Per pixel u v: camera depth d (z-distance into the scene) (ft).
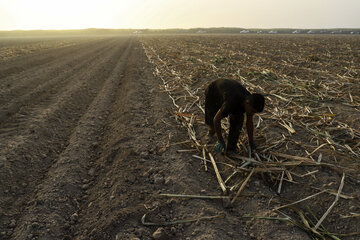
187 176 12.78
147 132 17.88
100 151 16.22
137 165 13.64
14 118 20.58
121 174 12.95
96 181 13.10
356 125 17.52
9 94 26.68
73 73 40.52
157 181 12.41
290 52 61.31
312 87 26.55
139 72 40.96
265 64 41.29
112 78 37.91
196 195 11.48
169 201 11.11
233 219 10.39
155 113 21.71
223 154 14.65
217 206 11.06
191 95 25.73
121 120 20.38
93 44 115.44
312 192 11.69
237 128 13.66
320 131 16.92
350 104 21.58
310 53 59.26
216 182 12.73
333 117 18.86
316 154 14.35
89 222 10.19
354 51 63.57
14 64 44.78
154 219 10.21
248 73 33.04
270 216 10.34
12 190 12.01
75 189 12.30
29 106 23.75
